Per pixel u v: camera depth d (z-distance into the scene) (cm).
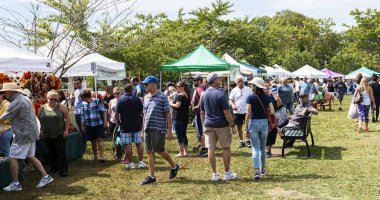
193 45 2561
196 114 1004
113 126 1296
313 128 1524
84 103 934
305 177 746
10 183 735
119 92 1167
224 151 730
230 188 679
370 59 4697
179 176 782
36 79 934
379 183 691
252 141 745
